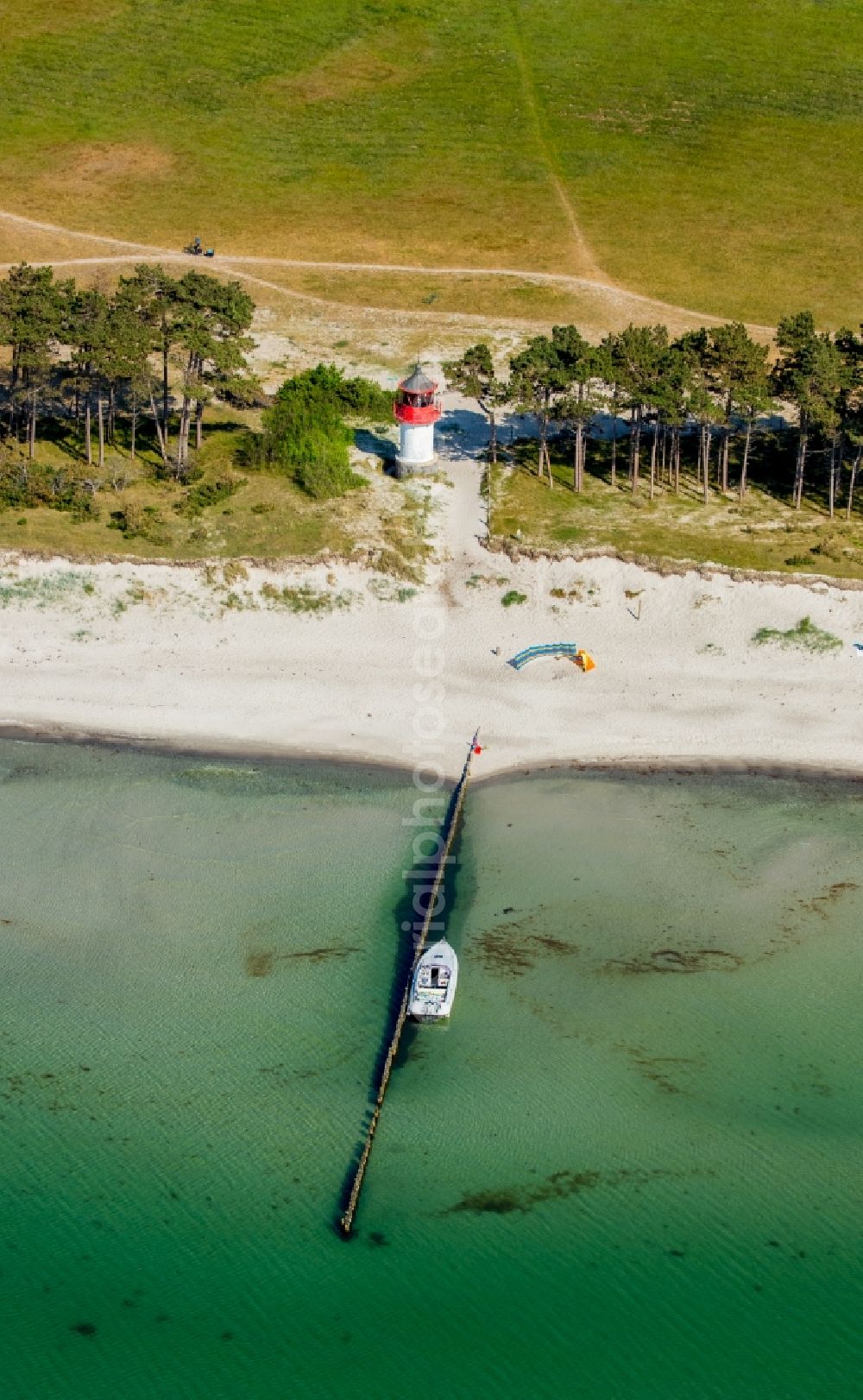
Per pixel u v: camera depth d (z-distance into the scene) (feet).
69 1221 204.03
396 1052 225.35
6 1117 215.92
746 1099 219.61
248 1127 215.31
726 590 316.60
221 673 302.86
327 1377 187.52
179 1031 228.84
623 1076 222.48
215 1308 194.59
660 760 281.74
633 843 263.08
